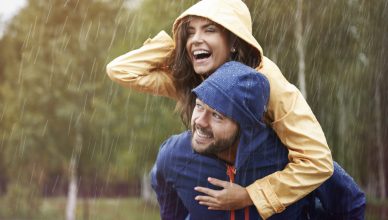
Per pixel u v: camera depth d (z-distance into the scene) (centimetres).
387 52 1320
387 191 2311
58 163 2586
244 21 365
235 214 384
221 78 341
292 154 362
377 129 1506
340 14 1271
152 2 2066
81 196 4066
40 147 2542
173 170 402
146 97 2311
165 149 408
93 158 2566
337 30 1273
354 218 423
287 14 1182
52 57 2506
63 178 4006
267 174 379
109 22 2588
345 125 1406
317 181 357
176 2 1797
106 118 2456
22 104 2548
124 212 3203
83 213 3083
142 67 403
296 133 358
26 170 2741
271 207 358
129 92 2402
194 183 396
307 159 357
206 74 372
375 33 1295
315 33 1249
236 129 345
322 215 431
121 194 4291
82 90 2475
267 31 1135
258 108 344
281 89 363
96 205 3578
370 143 1648
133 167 2605
